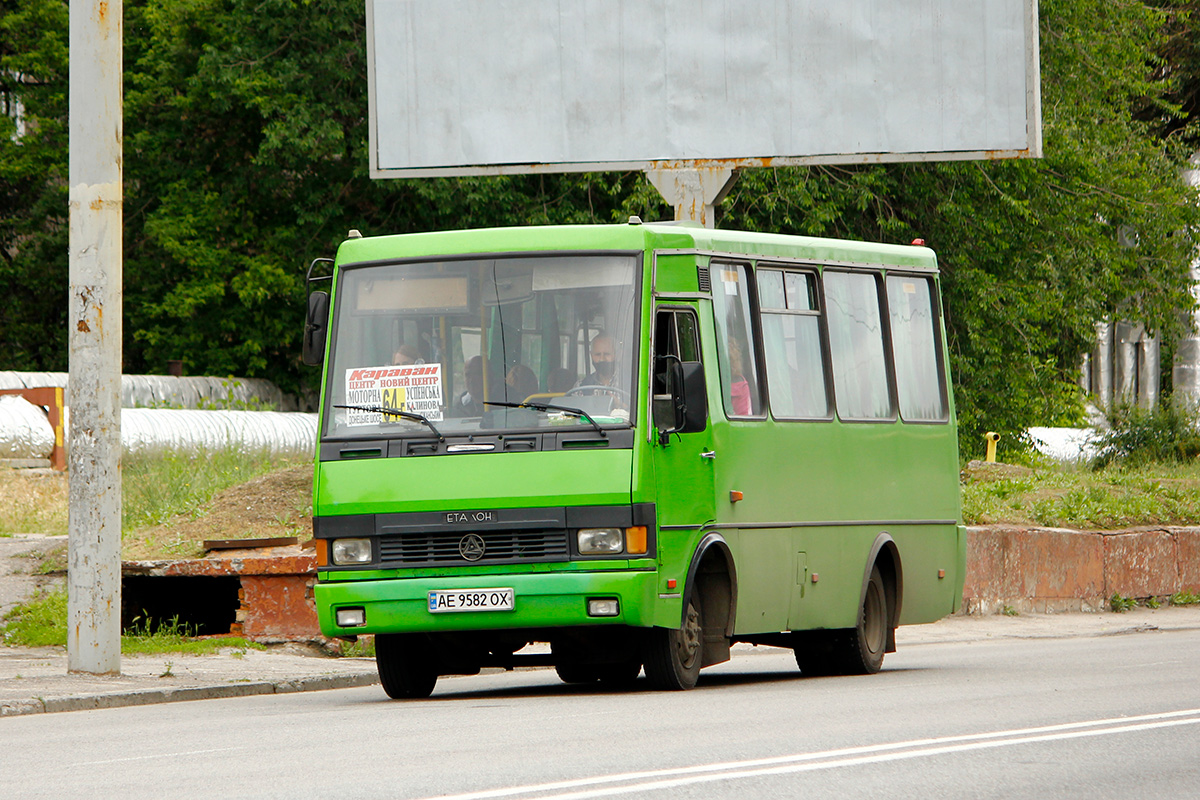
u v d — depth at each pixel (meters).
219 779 24.45
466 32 77.00
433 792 22.52
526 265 40.00
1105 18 122.12
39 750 29.38
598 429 38.34
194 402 130.12
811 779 23.78
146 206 149.62
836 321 48.47
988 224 113.56
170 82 143.00
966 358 115.50
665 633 39.66
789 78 74.69
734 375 43.19
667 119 75.69
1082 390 144.88
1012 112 72.69
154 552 56.88
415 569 38.34
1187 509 85.94
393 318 40.22
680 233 41.62
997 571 73.19
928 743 28.00
